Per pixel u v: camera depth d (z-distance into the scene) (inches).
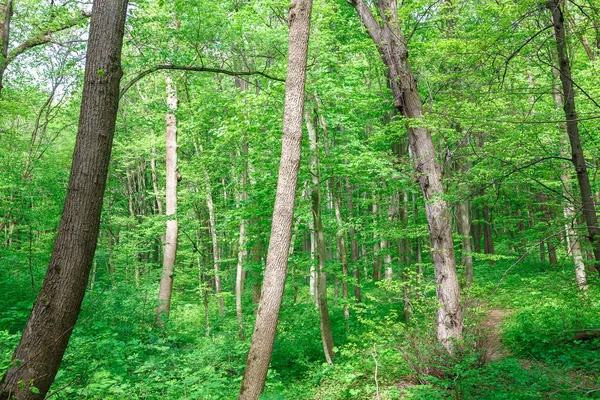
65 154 813.2
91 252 161.6
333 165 399.5
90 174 160.7
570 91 314.3
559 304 377.7
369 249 687.7
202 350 355.9
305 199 425.4
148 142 706.8
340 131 521.0
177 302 735.1
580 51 402.9
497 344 377.7
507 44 299.3
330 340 388.5
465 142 412.5
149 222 660.7
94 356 275.9
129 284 476.7
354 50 420.2
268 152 427.2
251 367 192.7
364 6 405.7
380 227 505.4
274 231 201.6
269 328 194.7
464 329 340.2
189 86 477.4
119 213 894.4
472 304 357.1
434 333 348.8
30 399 145.2
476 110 321.4
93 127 162.6
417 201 524.7
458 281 377.1
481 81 329.7
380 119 595.2
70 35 474.3
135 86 779.4
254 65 443.8
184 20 336.8
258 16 370.0
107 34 166.4
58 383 229.5
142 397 241.8
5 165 527.8
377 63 462.9
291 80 209.2
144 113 669.9
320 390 319.0
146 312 447.8
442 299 356.2
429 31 452.4
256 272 538.6
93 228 161.5
